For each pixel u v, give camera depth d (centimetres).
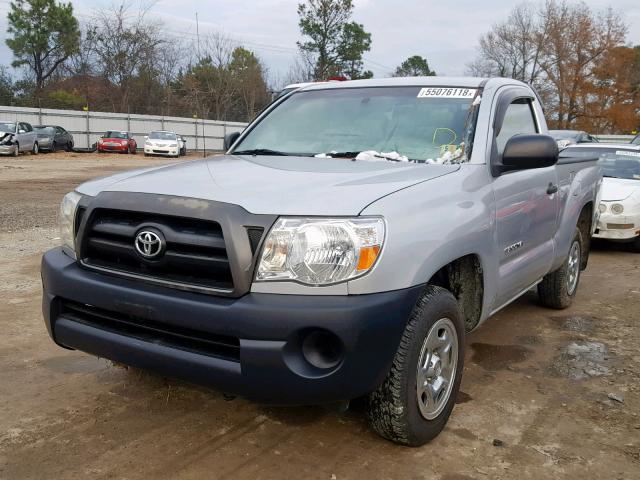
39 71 5272
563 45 4969
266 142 430
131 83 5116
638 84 5038
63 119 3734
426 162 368
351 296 262
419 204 296
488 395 386
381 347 266
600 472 300
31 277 645
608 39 4891
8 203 1257
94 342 302
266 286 262
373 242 264
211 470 293
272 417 345
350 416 347
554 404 375
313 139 412
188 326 269
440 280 341
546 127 504
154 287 282
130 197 294
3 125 2847
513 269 398
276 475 290
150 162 2806
